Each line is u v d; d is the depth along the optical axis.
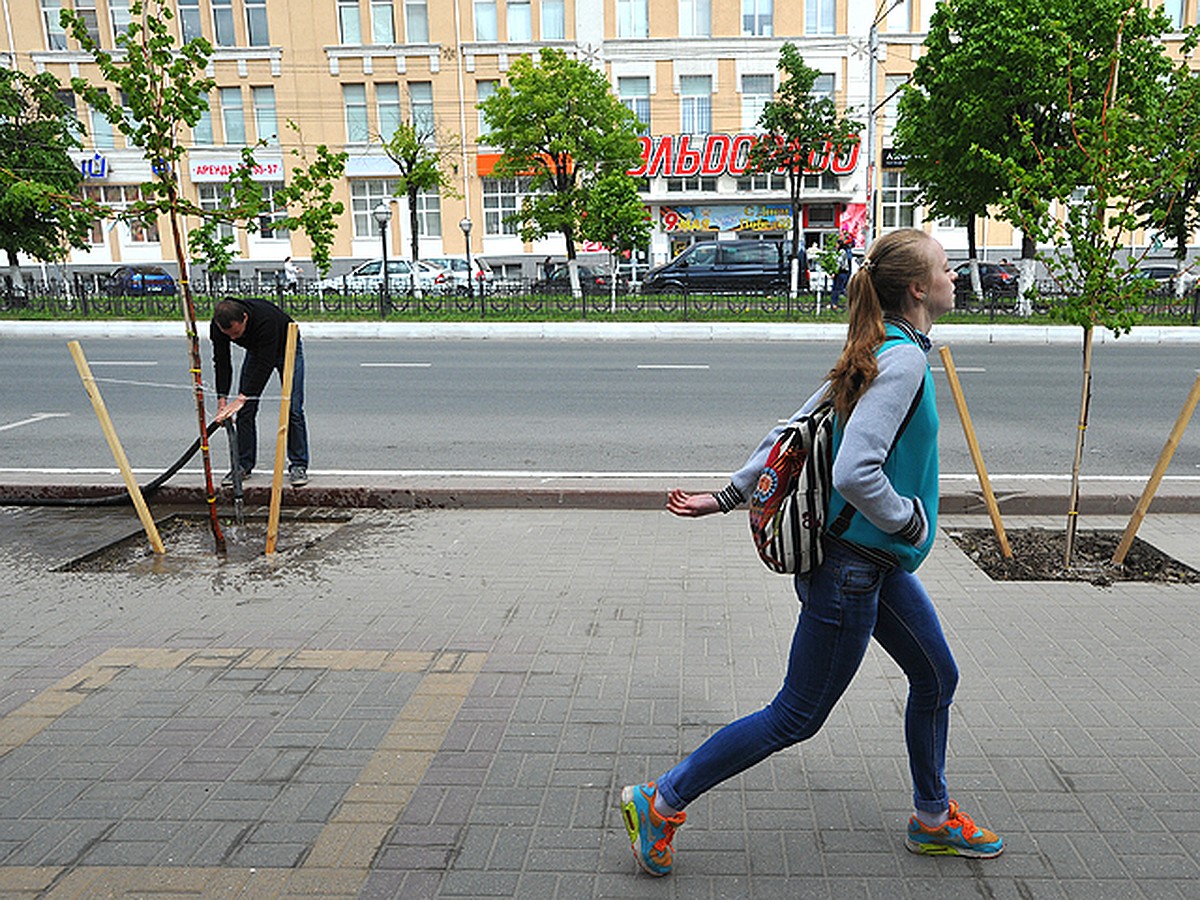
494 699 3.66
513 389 12.38
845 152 31.92
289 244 39.09
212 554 5.50
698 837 2.81
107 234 39.22
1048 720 3.46
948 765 3.17
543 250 39.03
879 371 2.23
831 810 2.94
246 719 3.51
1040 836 2.79
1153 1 33.38
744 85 37.34
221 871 2.65
